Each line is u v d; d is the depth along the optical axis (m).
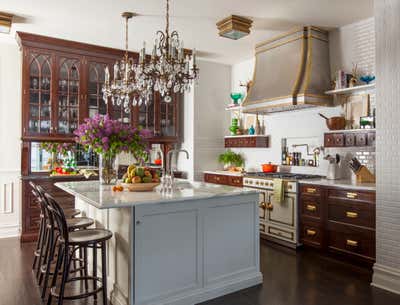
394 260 3.02
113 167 3.52
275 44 4.83
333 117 4.29
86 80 5.13
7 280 3.24
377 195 3.17
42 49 4.81
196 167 5.99
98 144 3.31
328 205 3.94
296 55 4.53
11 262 3.78
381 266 3.11
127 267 2.49
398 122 3.01
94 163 5.60
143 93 3.81
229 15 4.02
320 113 4.73
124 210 2.56
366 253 3.55
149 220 2.52
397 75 3.02
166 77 3.27
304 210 4.24
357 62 4.30
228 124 6.43
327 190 3.95
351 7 3.81
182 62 3.31
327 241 3.97
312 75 4.39
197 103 6.01
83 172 5.09
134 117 5.57
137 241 2.46
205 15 4.01
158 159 6.38
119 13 3.95
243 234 3.09
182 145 6.27
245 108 5.11
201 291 2.77
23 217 4.63
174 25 4.33
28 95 4.71
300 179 4.35
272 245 4.47
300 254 4.07
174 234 2.64
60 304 2.40
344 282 3.19
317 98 4.34
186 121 6.16
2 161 5.01
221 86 6.32
